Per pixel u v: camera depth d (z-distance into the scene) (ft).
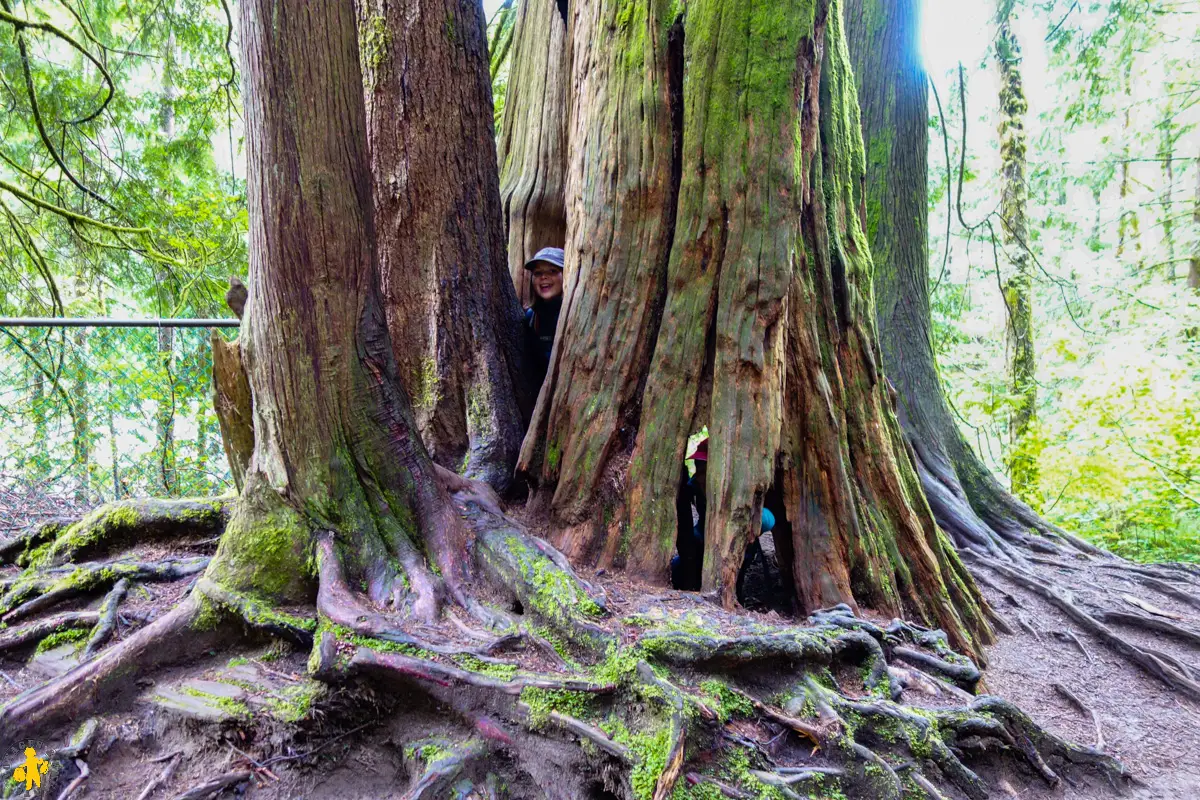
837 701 8.77
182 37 33.24
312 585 9.71
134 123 35.27
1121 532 29.66
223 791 7.46
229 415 12.69
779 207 11.85
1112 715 12.05
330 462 10.19
